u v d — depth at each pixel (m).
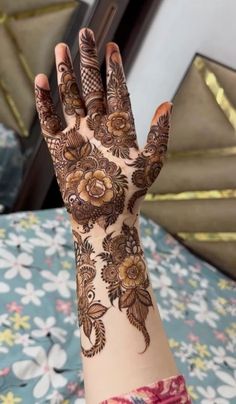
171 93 0.88
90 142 0.34
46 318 0.60
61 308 0.63
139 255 0.33
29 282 0.65
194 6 0.83
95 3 0.86
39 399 0.52
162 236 0.89
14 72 0.94
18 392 0.52
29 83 0.94
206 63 0.82
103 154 0.33
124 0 0.83
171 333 0.69
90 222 0.33
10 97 0.96
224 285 0.83
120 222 0.33
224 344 0.70
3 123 0.98
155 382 0.29
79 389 0.54
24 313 0.60
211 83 0.81
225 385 0.63
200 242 0.89
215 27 0.82
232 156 0.82
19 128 0.97
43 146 0.94
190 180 0.87
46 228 0.76
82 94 0.35
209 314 0.75
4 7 0.91
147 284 0.33
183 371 0.63
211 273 0.86
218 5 0.81
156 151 0.33
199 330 0.71
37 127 0.95
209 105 0.82
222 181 0.84
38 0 0.89
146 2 0.83
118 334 0.31
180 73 0.87
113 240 0.33
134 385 0.29
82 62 0.35
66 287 0.66
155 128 0.33
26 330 0.58
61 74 0.35
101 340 0.31
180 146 0.87
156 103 0.90
